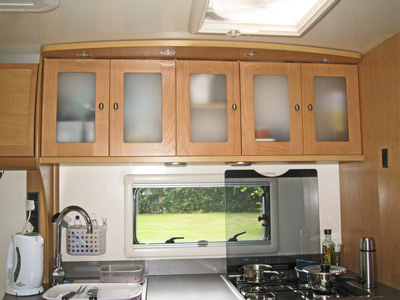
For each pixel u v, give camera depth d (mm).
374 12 1741
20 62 2207
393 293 1960
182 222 2502
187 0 1565
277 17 1767
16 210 2352
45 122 2104
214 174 2529
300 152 2244
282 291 2156
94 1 1570
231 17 1761
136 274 2246
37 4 1586
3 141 2059
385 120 2109
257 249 2500
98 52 2092
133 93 2158
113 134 2127
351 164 2463
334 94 2330
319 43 2115
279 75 2271
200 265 2479
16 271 2064
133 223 2457
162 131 2148
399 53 1988
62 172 2439
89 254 2340
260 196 2541
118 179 2471
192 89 2191
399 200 2004
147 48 2043
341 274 2242
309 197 2578
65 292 2012
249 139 2201
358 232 2383
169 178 2482
